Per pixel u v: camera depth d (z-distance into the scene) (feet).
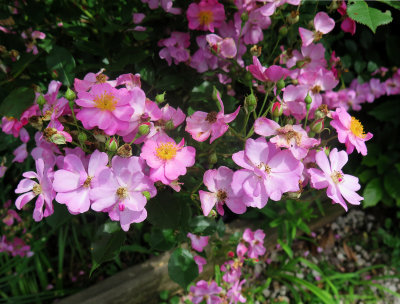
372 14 0.81
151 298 1.46
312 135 0.84
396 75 1.70
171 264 1.07
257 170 0.72
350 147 0.80
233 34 1.15
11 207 1.50
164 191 0.93
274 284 1.73
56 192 0.75
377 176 1.91
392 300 1.73
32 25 1.21
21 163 1.29
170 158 0.77
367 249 1.94
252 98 0.78
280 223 1.53
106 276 1.54
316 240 1.94
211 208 0.82
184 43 1.16
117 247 0.94
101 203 0.70
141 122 0.77
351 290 1.68
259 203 0.75
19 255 1.45
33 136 1.15
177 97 1.27
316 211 1.82
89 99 0.74
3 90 1.14
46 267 1.53
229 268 1.36
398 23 1.69
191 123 0.83
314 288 1.54
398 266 1.85
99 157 0.72
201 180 0.94
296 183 0.74
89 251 1.58
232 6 1.12
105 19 1.16
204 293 1.31
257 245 1.36
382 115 1.80
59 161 0.87
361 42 1.72
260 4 1.05
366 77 1.72
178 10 1.08
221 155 0.93
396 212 2.08
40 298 1.41
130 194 0.72
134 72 1.22
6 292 1.47
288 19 1.02
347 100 1.60
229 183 0.81
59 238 1.49
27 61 1.06
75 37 1.17
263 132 0.76
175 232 1.09
